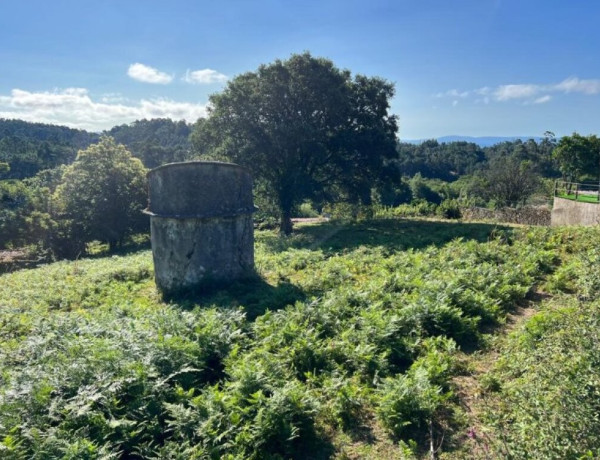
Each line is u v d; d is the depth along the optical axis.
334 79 24.27
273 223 32.09
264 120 24.38
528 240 13.42
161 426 5.01
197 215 10.66
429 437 4.86
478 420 5.06
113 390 5.18
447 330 7.31
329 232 21.14
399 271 11.00
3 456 4.19
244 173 11.41
